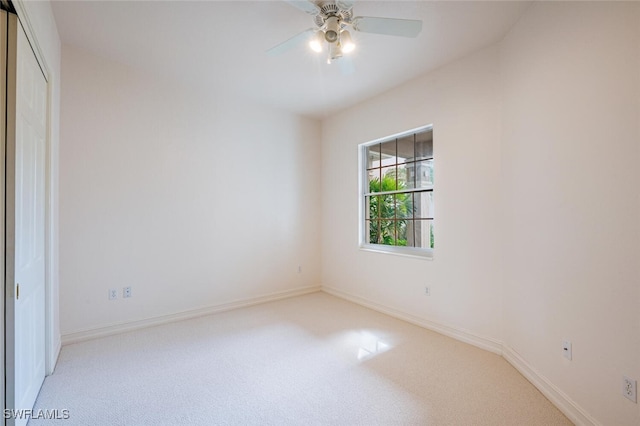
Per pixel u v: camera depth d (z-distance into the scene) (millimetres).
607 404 1482
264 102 3879
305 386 2014
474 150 2664
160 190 3141
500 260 2482
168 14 2199
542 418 1705
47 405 1785
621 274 1423
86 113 2719
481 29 2346
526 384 2047
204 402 1836
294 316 3410
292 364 2309
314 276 4500
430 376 2143
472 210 2678
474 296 2662
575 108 1699
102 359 2357
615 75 1459
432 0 2029
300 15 2213
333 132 4348
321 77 3191
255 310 3623
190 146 3344
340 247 4223
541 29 1978
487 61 2580
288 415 1720
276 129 4090
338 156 4258
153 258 3096
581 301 1650
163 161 3160
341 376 2139
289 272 4219
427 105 3074
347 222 4109
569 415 1698
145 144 3047
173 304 3221
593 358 1565
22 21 1480
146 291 3049
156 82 3119
